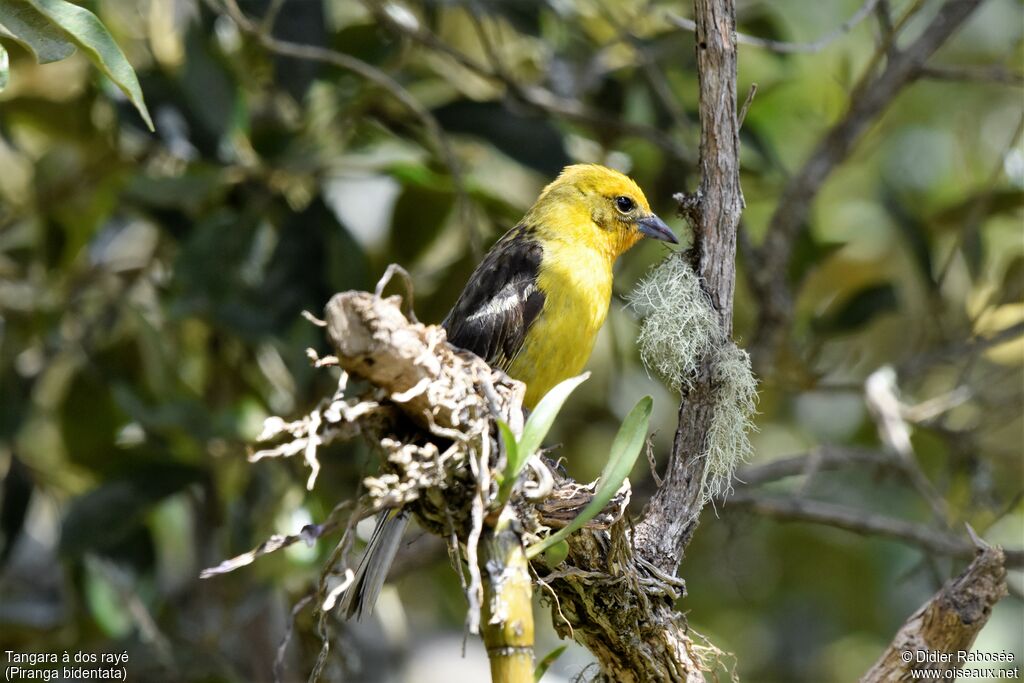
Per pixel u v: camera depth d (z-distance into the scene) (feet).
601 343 44.34
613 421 43.27
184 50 34.71
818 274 48.34
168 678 35.96
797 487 40.83
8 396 37.88
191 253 34.32
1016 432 45.50
